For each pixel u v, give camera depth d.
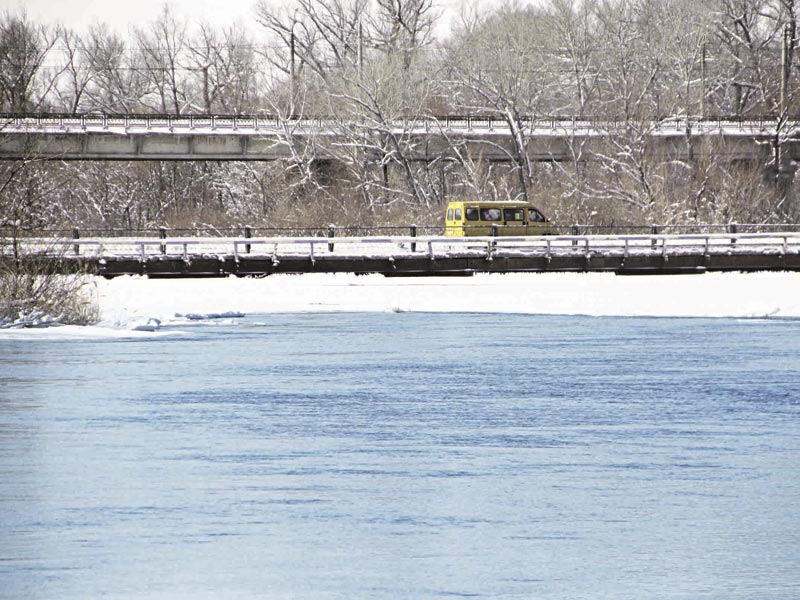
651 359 54.31
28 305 66.69
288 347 58.66
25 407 42.50
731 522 27.89
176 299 81.88
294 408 42.38
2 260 67.38
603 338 62.28
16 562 24.88
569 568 24.59
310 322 70.25
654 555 25.47
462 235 112.06
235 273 97.69
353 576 24.06
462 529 27.31
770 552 25.66
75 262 88.06
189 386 47.06
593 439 37.12
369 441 36.84
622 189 139.00
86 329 64.88
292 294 85.56
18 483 31.38
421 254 99.81
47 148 138.00
